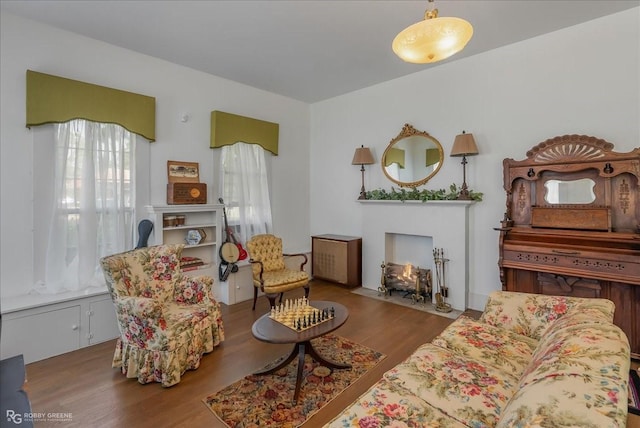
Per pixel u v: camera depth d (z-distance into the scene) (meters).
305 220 5.46
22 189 2.83
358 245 4.70
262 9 2.70
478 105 3.65
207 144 4.14
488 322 2.13
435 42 1.93
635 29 2.76
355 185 4.91
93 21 2.88
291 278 3.71
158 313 2.26
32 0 2.56
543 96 3.23
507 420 0.83
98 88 3.16
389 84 4.43
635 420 1.59
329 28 3.01
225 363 2.58
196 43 3.31
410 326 3.30
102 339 2.96
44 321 2.65
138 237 3.46
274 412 1.98
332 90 4.81
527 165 3.20
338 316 2.46
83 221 3.08
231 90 4.38
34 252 2.88
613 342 1.08
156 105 3.67
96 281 3.15
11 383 1.21
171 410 2.00
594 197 2.89
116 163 3.33
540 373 0.99
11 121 2.77
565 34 3.09
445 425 1.21
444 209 3.85
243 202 4.44
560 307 1.94
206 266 3.93
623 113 2.83
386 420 1.24
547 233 2.99
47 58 2.94
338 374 2.40
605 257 2.55
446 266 3.85
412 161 4.22
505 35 3.21
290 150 5.20
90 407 2.03
